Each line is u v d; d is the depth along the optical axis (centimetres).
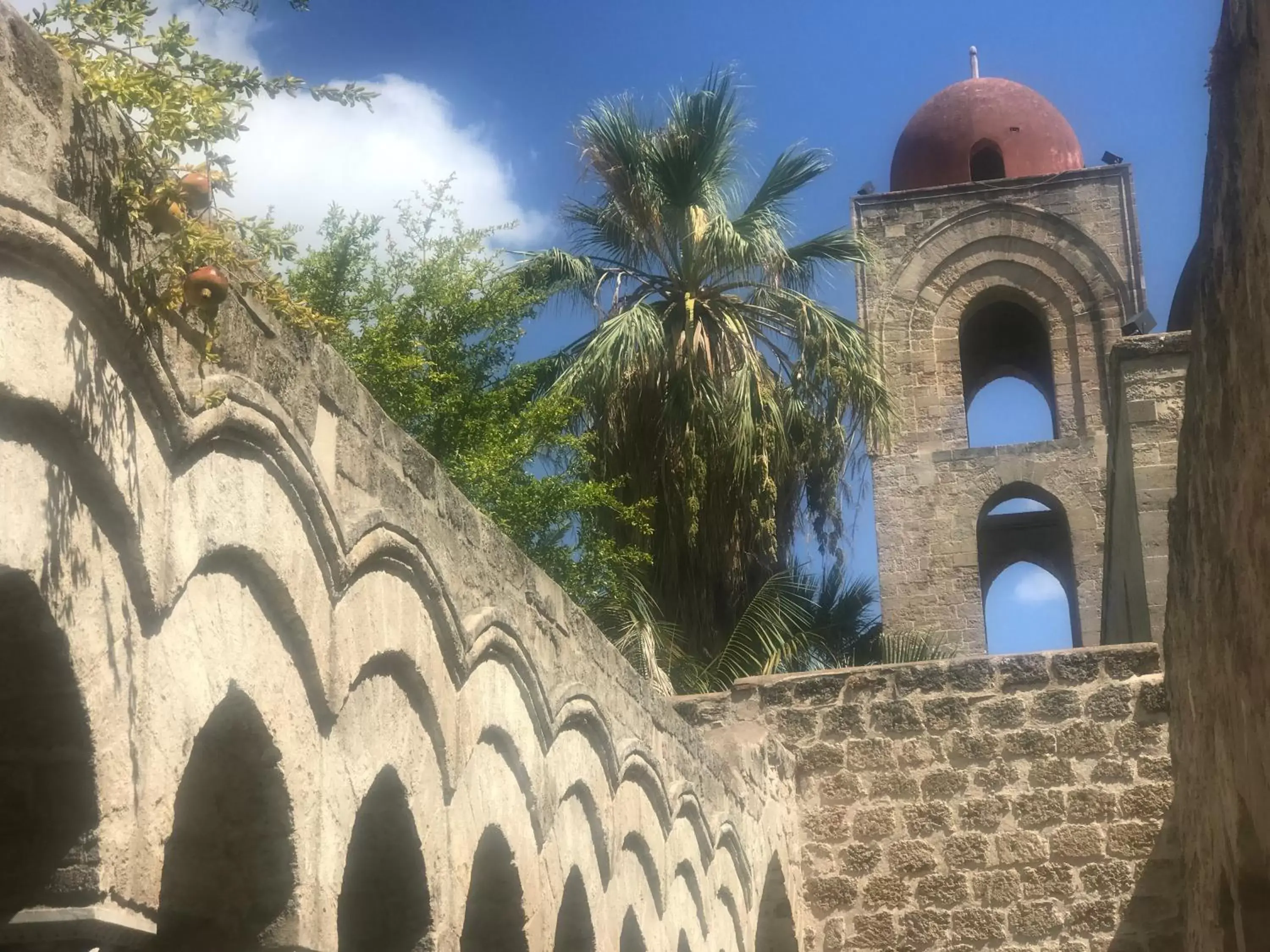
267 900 462
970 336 2980
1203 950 1023
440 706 580
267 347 471
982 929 1246
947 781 1286
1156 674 1281
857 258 2112
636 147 1970
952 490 2661
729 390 1867
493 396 1664
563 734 735
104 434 374
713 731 1325
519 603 689
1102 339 2742
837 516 1956
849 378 1969
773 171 2070
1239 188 538
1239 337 570
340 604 505
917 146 3038
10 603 350
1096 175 2822
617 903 795
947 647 2353
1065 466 2633
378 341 1567
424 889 556
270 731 450
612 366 1838
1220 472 664
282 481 468
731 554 1827
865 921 1266
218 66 398
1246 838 749
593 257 2027
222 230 418
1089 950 1227
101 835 363
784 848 1230
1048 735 1281
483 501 1593
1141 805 1250
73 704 362
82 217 366
